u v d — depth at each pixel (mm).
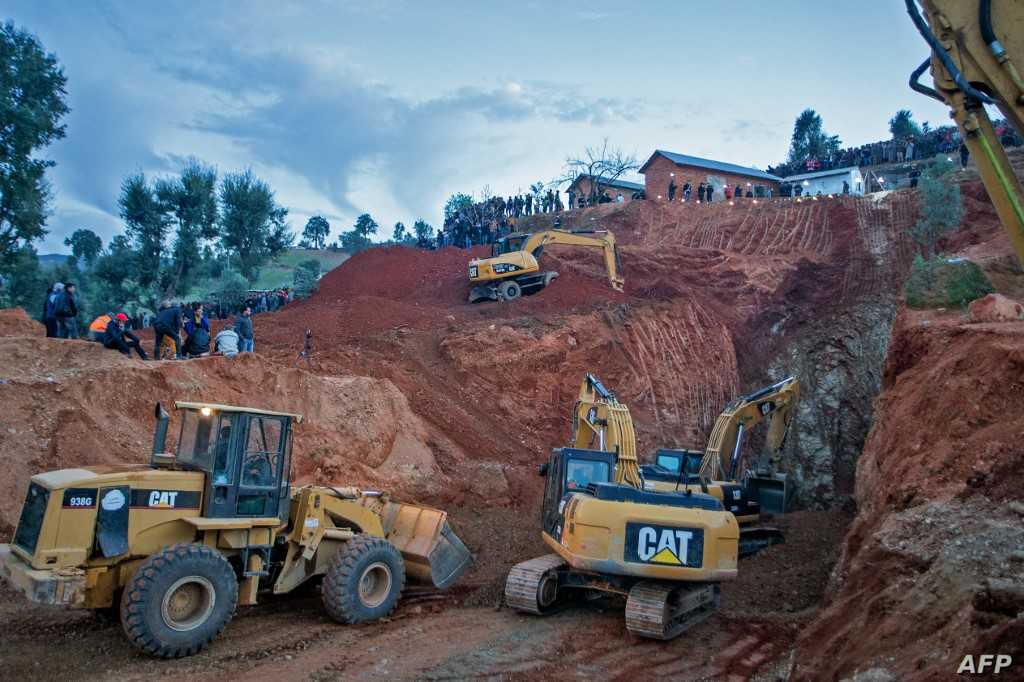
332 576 10688
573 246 34531
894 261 31922
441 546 12438
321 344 23016
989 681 5477
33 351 14766
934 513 9250
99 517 8922
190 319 20344
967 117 5266
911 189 37000
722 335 29438
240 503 10039
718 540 11227
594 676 9305
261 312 30250
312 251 84688
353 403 17453
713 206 41094
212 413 10008
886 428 14297
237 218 43156
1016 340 11672
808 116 87000
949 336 14320
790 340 30250
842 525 19031
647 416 24875
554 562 12211
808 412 27547
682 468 18125
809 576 14125
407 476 17109
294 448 16016
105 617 10016
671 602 11055
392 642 10094
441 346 23109
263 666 8961
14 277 30672
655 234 39219
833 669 7742
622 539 11047
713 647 10656
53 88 29859
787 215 38406
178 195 37844
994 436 10039
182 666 8797
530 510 18094
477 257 34906
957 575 7375
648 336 26859
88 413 13727
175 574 8930
